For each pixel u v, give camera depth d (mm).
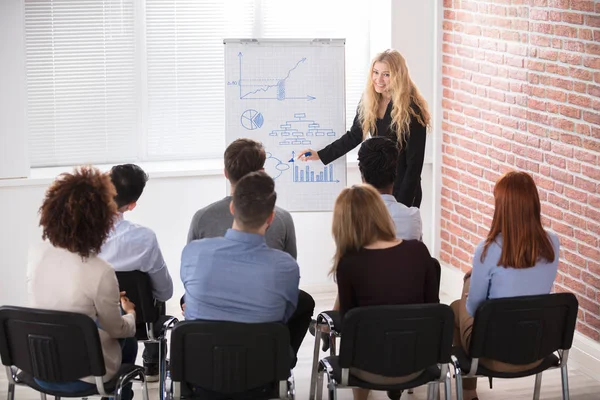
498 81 5395
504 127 5371
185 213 5973
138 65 5973
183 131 6160
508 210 3637
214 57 6094
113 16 5855
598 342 4727
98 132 5996
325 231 6195
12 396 3502
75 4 5770
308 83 5266
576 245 4816
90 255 3342
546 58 4891
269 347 3209
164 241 5984
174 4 5945
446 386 3621
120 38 5902
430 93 6180
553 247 3699
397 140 5098
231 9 6043
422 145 5113
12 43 5371
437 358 3457
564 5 4691
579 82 4625
